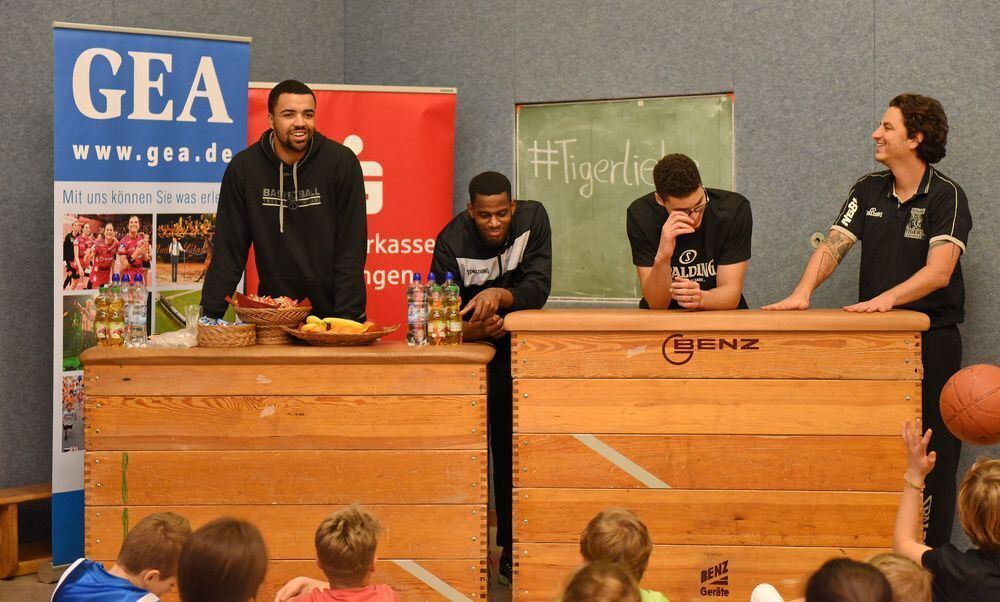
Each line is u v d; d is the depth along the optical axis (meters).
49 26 5.23
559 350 3.56
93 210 4.89
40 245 5.22
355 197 4.23
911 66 4.80
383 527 3.63
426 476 3.62
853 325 3.46
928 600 2.28
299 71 6.21
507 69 5.86
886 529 3.48
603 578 2.01
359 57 6.37
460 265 4.42
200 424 3.64
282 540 3.64
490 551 5.02
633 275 5.59
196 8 5.77
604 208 5.64
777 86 5.14
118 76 4.95
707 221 4.05
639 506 3.55
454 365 3.60
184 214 5.13
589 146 5.66
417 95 5.76
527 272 4.43
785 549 3.52
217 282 4.22
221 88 5.19
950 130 4.70
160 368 3.64
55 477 4.81
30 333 5.20
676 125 5.42
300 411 3.63
